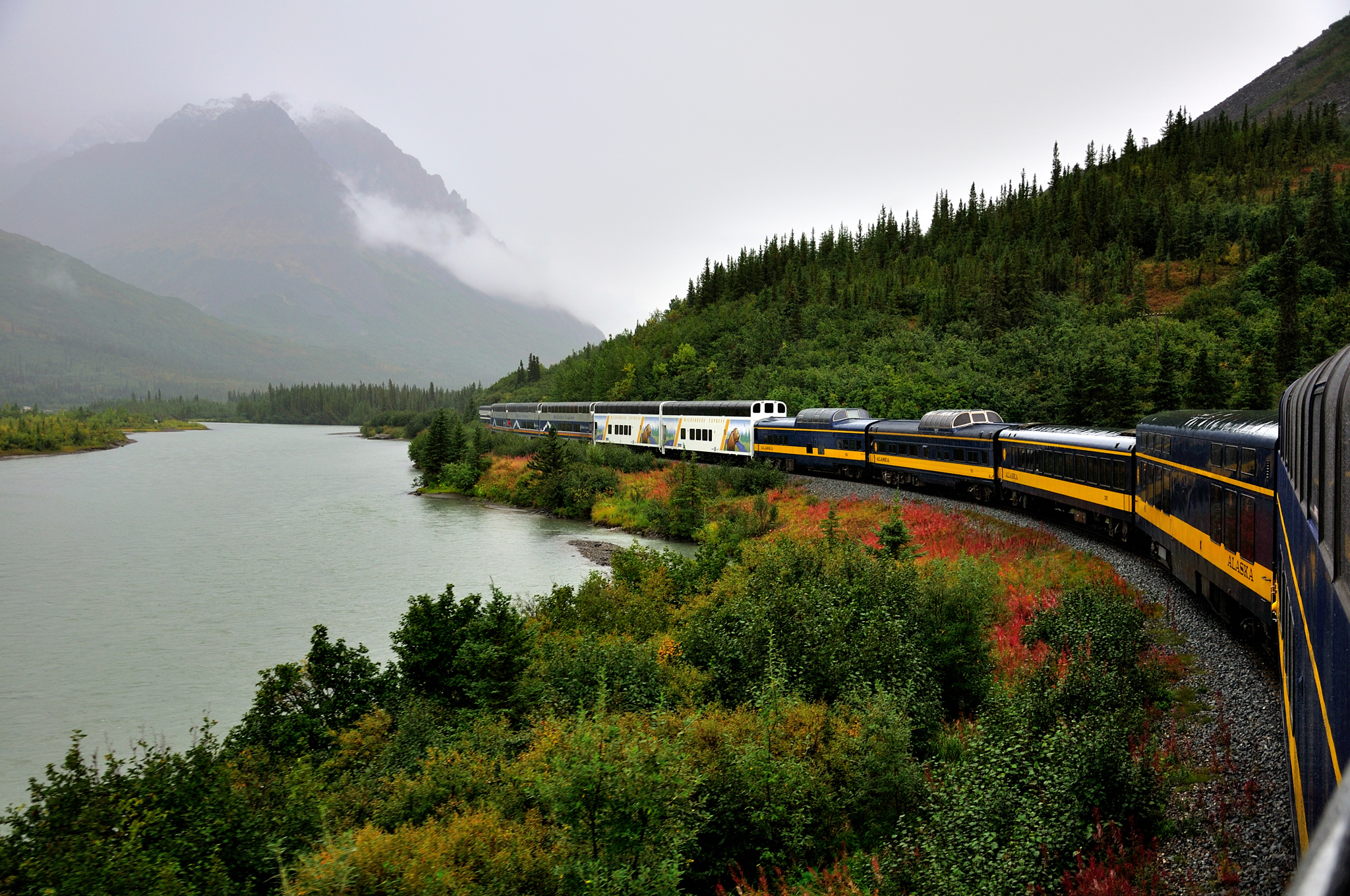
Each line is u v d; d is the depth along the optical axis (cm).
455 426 10400
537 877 1304
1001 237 15888
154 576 4738
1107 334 10000
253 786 1672
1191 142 18725
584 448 8412
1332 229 11438
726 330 14162
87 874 1323
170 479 9981
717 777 1552
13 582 4594
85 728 2678
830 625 2192
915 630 2181
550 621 3025
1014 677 2033
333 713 2172
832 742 1662
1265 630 1873
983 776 1308
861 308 13312
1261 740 1487
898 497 4969
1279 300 10250
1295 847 1127
